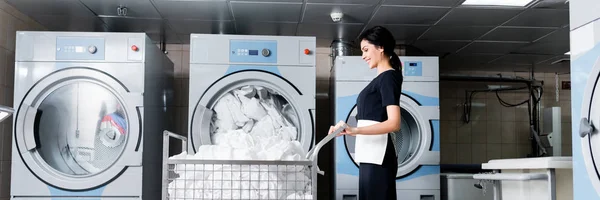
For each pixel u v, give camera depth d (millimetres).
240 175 1773
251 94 3516
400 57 3824
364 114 2400
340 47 4672
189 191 1801
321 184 4855
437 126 3789
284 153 1882
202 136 3391
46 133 3275
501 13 3781
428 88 3801
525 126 6129
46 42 3271
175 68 4891
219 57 3443
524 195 2740
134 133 3250
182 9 3734
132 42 3311
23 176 3207
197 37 3449
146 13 3846
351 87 3752
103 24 4164
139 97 3270
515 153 6094
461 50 5102
